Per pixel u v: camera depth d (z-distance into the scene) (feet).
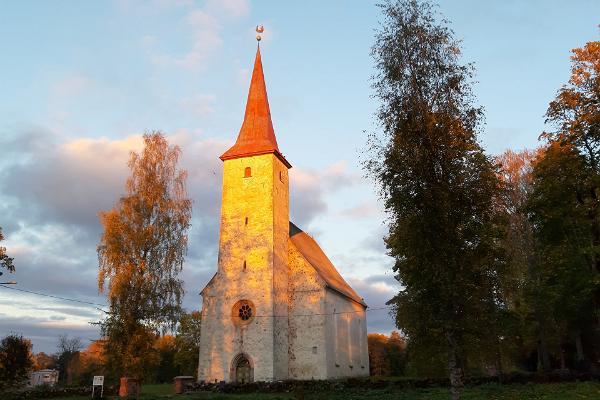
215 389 107.96
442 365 117.39
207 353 126.72
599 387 75.36
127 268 108.27
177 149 127.65
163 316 109.91
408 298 70.90
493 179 59.31
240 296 127.44
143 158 122.72
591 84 94.38
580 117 92.94
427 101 58.80
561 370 101.19
